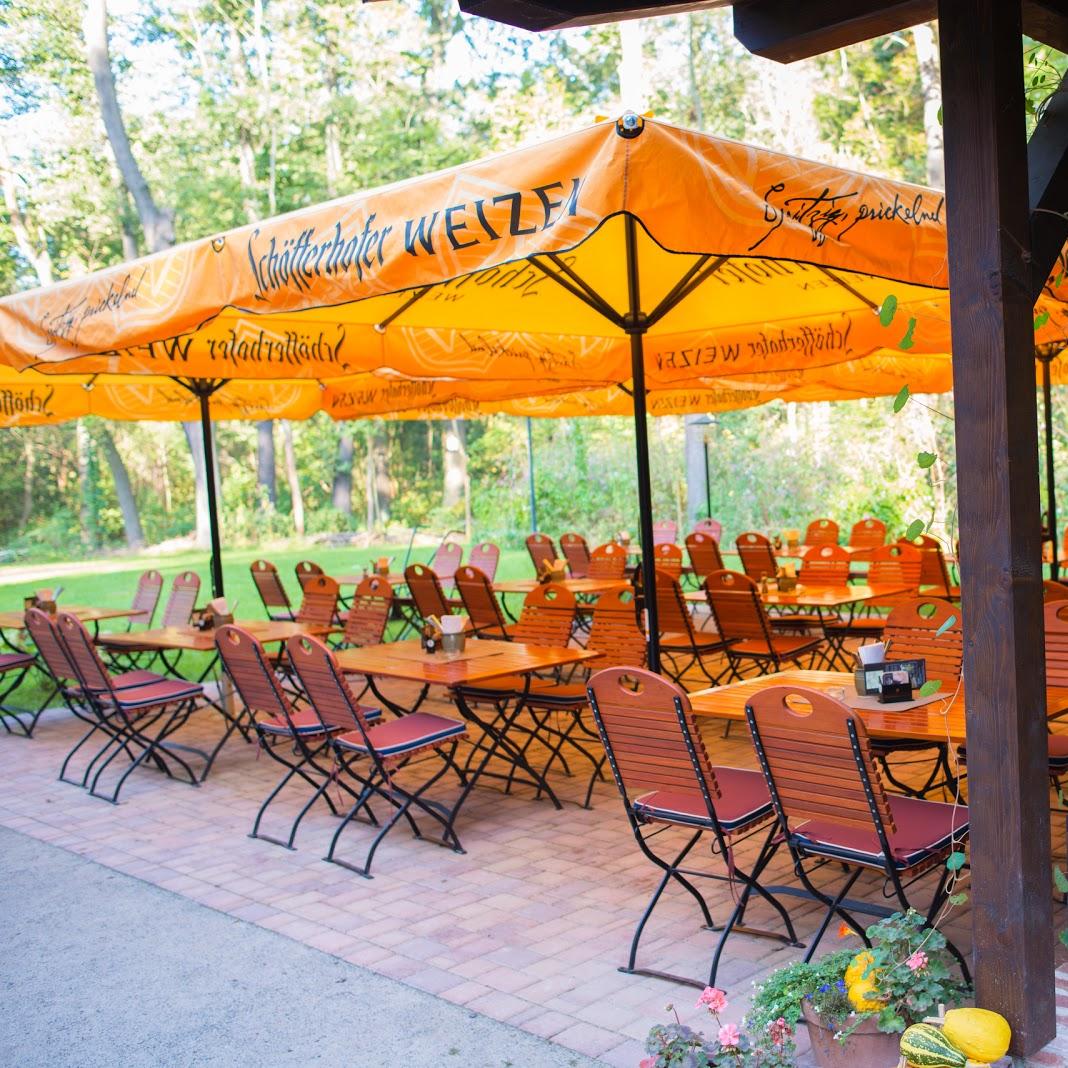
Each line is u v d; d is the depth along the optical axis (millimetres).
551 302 6191
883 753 4508
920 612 4797
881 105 21953
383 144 26547
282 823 5660
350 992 3680
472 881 4711
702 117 23078
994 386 2752
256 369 6562
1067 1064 2746
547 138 3066
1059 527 14922
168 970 3922
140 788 6449
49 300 5223
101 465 32594
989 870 2840
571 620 6523
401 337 6750
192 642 6730
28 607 8336
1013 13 2748
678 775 3715
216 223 27312
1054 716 3998
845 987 2924
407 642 6355
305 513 31000
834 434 17078
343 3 26375
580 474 20500
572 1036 3299
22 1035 3479
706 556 10180
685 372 7352
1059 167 2910
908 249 3658
